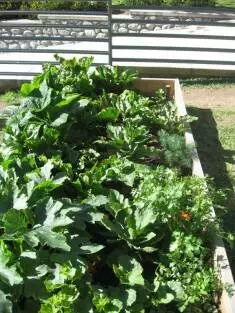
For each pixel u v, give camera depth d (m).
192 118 2.91
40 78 2.86
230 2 6.59
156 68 4.13
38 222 1.76
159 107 3.05
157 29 5.12
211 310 1.71
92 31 4.89
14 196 1.81
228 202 2.50
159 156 2.57
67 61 3.32
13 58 4.45
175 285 1.74
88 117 2.78
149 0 5.77
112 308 1.60
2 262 1.62
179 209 1.92
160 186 2.02
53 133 2.46
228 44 4.77
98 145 2.68
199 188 2.06
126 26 5.04
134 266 1.76
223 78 4.10
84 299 1.65
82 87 3.03
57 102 2.61
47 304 1.56
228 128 3.30
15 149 2.34
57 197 2.11
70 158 2.49
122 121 2.86
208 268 1.83
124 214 1.97
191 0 5.73
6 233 1.68
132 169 2.31
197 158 2.57
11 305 1.53
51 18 4.69
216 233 1.95
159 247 1.96
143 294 1.71
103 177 2.21
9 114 2.66
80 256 1.79
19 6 5.50
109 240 1.90
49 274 1.67
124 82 3.29
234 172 2.79
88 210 1.93
